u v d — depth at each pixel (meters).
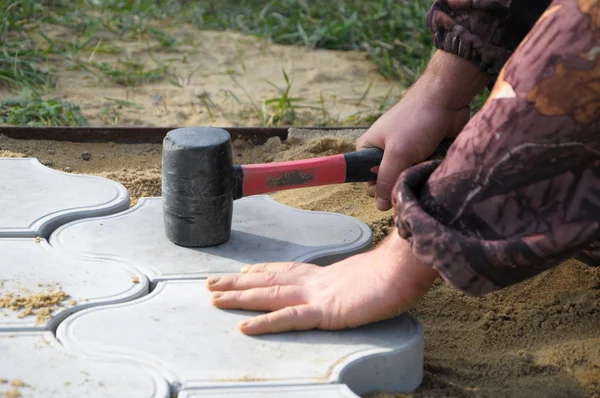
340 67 4.31
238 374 1.68
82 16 4.64
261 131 3.17
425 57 4.38
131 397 1.59
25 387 1.61
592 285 2.28
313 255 2.18
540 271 1.55
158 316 1.87
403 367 1.79
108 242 2.20
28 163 2.64
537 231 1.50
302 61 4.37
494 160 1.50
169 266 2.09
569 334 2.08
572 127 1.44
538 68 1.44
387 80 4.18
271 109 3.66
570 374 1.90
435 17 2.20
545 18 1.46
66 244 2.17
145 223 2.32
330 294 1.84
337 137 3.13
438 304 2.22
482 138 1.51
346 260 1.92
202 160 2.07
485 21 2.09
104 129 3.10
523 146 1.47
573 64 1.41
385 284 1.77
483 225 1.54
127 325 1.83
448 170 1.57
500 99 1.49
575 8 1.42
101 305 1.91
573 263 2.38
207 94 3.83
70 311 1.88
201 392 1.63
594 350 2.00
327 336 1.82
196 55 4.34
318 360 1.73
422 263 1.71
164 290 1.98
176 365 1.70
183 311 1.89
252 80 4.06
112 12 4.79
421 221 1.55
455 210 1.56
